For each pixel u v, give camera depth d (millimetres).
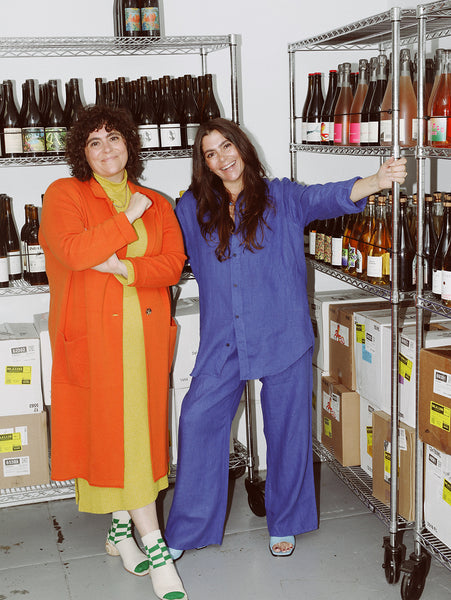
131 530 2500
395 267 2145
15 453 2699
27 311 3080
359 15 3213
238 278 2268
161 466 2307
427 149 2006
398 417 2248
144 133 2625
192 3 3023
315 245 2854
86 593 2318
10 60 2852
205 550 2559
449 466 2102
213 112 2885
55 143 2570
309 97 3119
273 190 2305
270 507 2492
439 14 2002
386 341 2424
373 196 2434
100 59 2949
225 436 2398
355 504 2865
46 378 2709
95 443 2180
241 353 2289
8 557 2553
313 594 2266
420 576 2207
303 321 2326
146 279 2135
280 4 3119
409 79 2236
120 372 2148
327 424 2889
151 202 2117
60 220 2111
